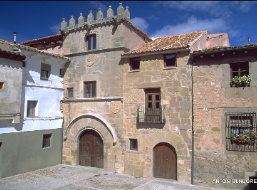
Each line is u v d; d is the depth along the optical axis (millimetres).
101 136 14727
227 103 11609
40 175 13328
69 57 16328
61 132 16156
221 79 11836
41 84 14883
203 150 11930
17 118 12867
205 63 12219
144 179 12898
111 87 14617
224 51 11539
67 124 16047
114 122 14320
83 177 13109
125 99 14133
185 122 12453
